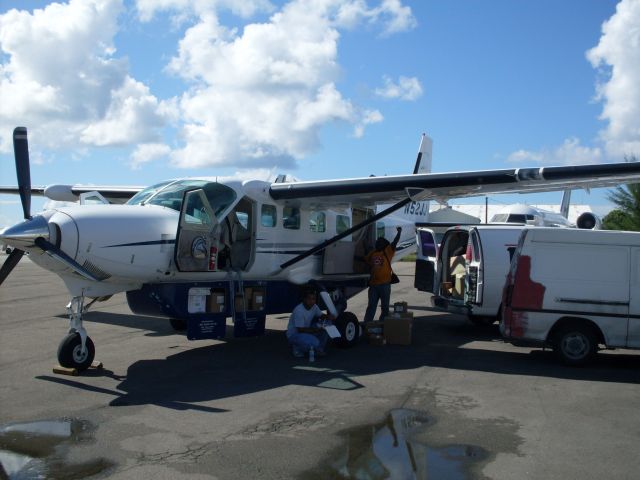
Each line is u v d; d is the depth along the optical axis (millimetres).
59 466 4254
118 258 7203
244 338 9820
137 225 7418
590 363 7922
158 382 6781
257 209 9023
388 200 9711
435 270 11461
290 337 8188
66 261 6844
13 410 5648
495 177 8188
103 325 10930
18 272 24125
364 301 15500
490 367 7668
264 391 6387
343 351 8836
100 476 4070
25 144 7129
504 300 8070
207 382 6793
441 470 4203
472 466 4281
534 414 5566
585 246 7711
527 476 4105
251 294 9070
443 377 7078
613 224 24766
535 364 7887
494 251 10023
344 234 9688
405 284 20125
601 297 7582
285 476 4086
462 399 6082
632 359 8320
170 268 7781
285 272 9586
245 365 7750
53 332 9992
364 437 4902
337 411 5645
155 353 8500
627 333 7535
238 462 4340
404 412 5617
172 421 5316
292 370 7449
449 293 10914
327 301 8523
